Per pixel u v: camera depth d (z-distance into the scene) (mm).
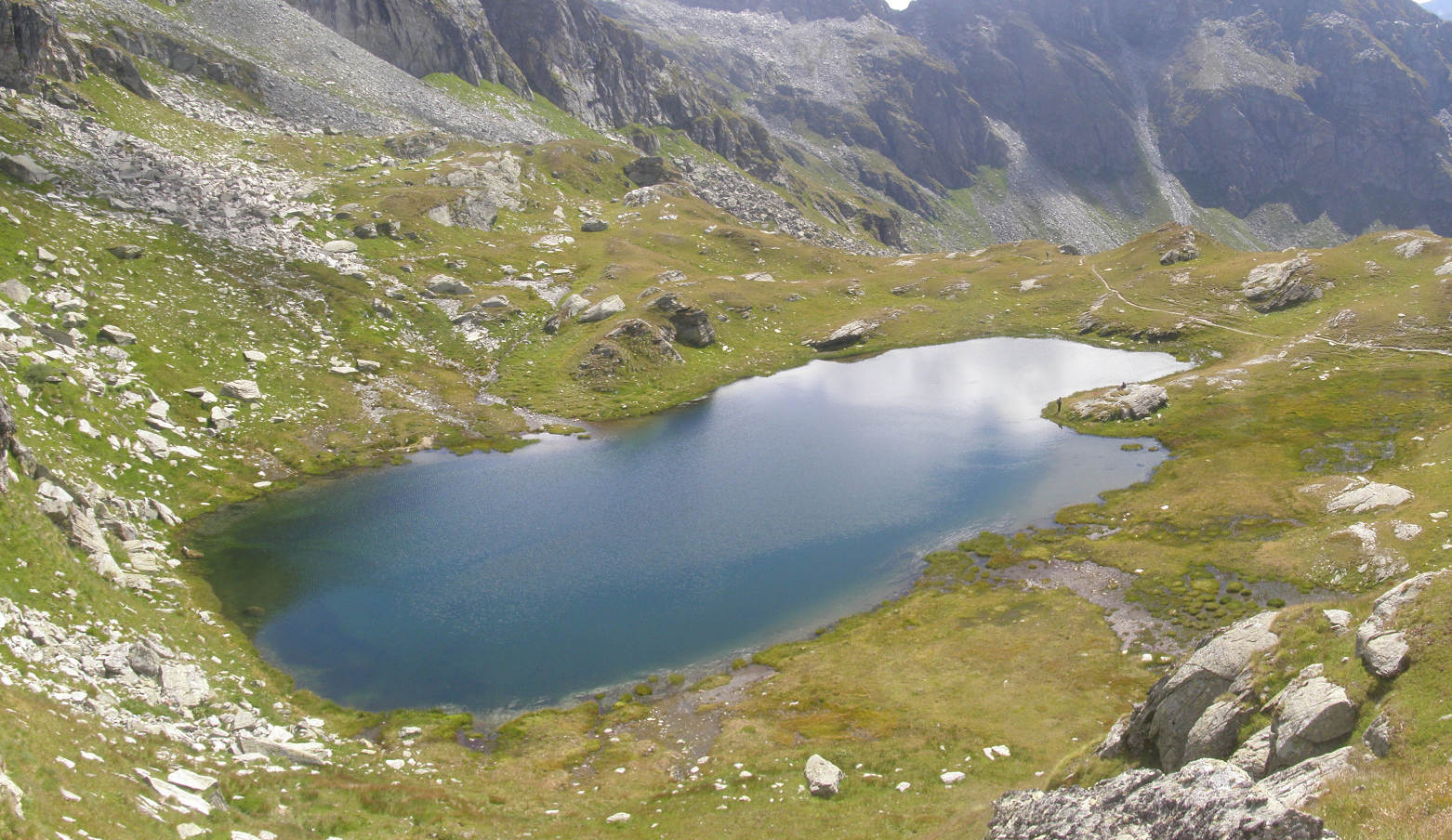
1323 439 80062
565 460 84000
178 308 90062
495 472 79938
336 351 98125
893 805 32281
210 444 74000
